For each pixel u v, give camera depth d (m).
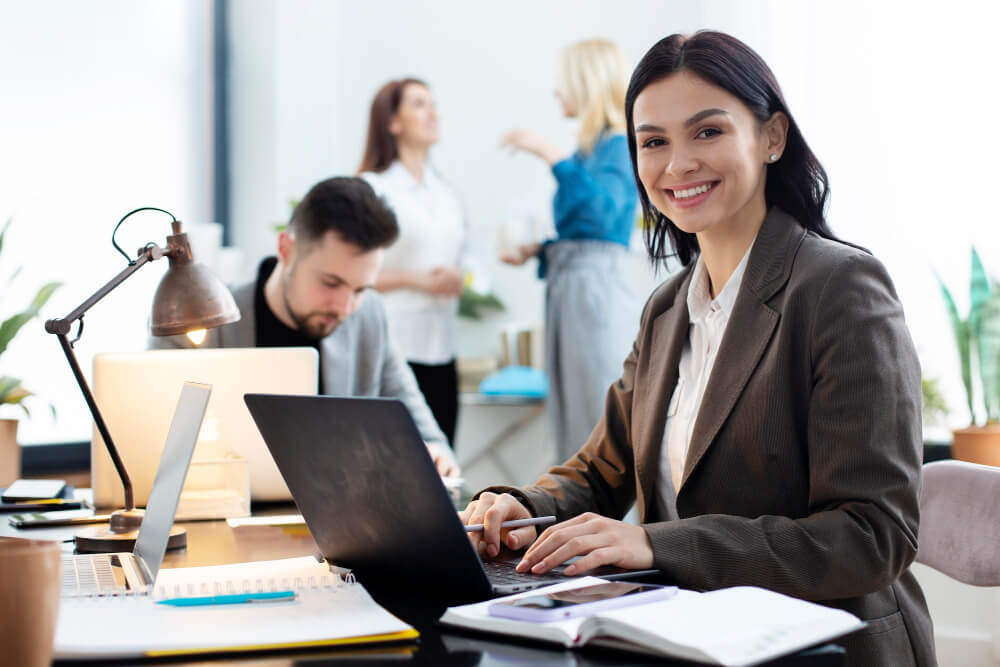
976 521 1.46
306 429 1.11
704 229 1.43
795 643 0.83
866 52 3.49
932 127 3.37
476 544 1.29
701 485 1.37
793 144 1.45
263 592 1.05
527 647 0.89
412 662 0.85
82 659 0.85
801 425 1.32
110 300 4.16
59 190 4.08
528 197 4.59
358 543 1.16
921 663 1.32
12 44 3.95
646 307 1.64
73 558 1.29
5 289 3.84
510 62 4.61
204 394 1.18
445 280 3.94
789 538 1.14
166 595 1.05
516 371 4.23
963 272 3.30
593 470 1.63
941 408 3.20
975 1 3.30
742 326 1.37
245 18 4.78
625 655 0.85
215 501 1.72
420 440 0.95
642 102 1.44
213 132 4.79
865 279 1.30
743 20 3.73
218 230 3.85
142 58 4.45
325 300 2.44
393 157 3.98
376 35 4.88
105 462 1.81
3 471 2.38
